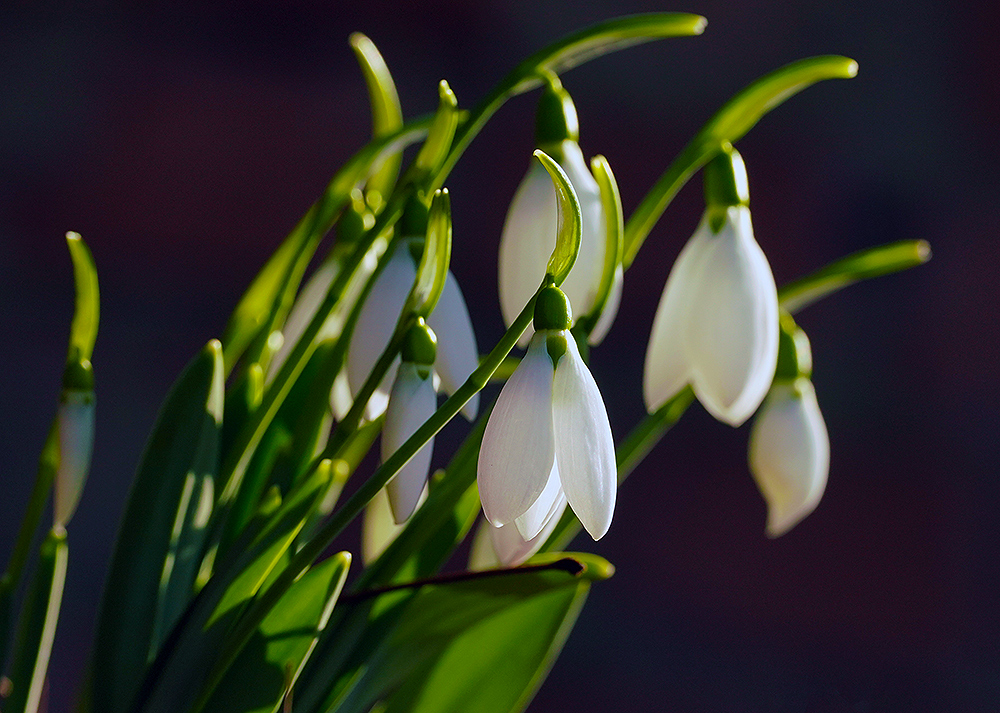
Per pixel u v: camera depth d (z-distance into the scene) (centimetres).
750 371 66
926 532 180
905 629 177
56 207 167
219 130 172
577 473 63
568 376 63
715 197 66
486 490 63
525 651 67
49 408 165
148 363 169
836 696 76
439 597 66
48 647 67
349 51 177
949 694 174
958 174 190
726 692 171
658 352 67
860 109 190
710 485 180
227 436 67
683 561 178
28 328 166
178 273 171
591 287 66
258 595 65
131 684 66
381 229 66
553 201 66
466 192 179
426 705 67
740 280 66
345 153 177
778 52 190
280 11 173
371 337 66
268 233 174
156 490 66
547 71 66
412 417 65
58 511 66
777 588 177
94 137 168
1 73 164
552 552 67
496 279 180
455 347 66
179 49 170
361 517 149
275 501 66
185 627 65
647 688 170
